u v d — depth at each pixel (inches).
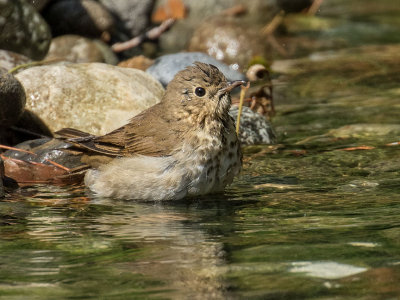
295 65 829.2
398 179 432.8
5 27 669.3
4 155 476.1
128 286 265.6
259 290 257.8
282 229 335.9
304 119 614.5
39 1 771.4
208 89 409.7
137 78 564.1
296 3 1067.9
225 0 1016.9
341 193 405.1
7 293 260.7
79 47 783.1
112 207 396.2
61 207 397.1
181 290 260.1
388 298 247.3
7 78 497.7
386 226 332.5
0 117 502.3
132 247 315.3
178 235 333.7
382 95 685.9
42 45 702.5
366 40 955.3
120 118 526.3
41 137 527.2
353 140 540.4
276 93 709.9
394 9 1165.7
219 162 406.3
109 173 421.7
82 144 433.1
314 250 300.0
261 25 990.4
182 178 401.4
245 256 296.4
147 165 407.5
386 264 279.7
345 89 716.7
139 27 914.7
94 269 285.9
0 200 413.4
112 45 846.5
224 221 357.7
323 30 1013.2
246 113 570.6
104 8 848.9
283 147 534.0
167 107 422.9
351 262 283.4
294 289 257.8
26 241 327.9
